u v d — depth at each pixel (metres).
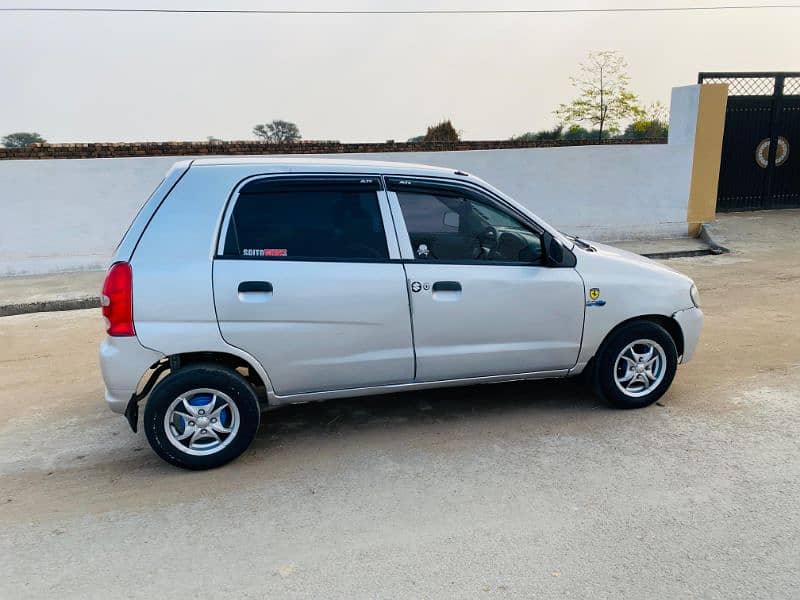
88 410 4.79
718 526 3.08
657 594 2.61
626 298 4.29
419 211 3.97
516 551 2.92
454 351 4.04
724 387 4.89
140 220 3.59
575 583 2.69
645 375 4.48
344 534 3.10
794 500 3.29
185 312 3.55
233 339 3.63
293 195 3.76
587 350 4.31
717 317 6.92
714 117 11.74
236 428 3.76
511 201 4.15
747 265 9.70
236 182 3.70
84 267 10.10
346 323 3.79
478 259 4.06
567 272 4.18
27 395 5.13
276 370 3.76
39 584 2.75
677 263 10.13
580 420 4.36
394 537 3.06
